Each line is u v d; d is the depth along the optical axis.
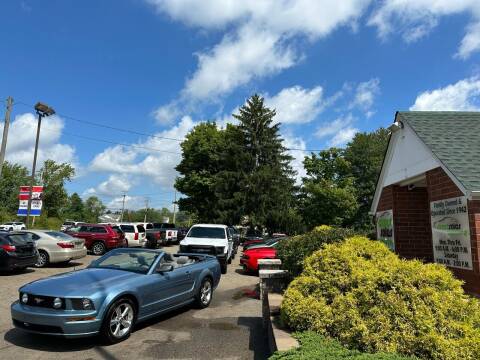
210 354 5.84
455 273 6.62
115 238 22.66
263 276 7.58
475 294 6.03
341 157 46.53
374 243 5.91
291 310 4.92
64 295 5.98
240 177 45.53
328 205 42.03
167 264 7.95
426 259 9.21
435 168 7.25
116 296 6.34
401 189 9.53
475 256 6.04
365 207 49.22
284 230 44.84
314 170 47.50
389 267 4.75
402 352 3.94
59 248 16.25
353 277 4.79
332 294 4.90
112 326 6.35
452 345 3.79
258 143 48.62
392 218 9.53
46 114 27.14
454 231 6.64
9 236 13.80
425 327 3.97
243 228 47.06
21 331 6.91
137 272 7.45
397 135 9.18
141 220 140.75
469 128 8.04
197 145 50.84
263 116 49.12
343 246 5.63
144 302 7.01
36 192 26.23
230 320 8.10
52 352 5.86
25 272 14.73
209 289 9.64
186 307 9.38
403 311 4.15
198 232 17.52
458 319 4.18
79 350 5.96
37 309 6.01
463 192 6.06
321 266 5.38
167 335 6.88
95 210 137.75
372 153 50.97
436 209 7.26
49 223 40.38
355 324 4.26
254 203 44.62
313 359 3.51
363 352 3.98
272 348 5.07
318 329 4.60
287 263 7.62
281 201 45.19
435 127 8.12
